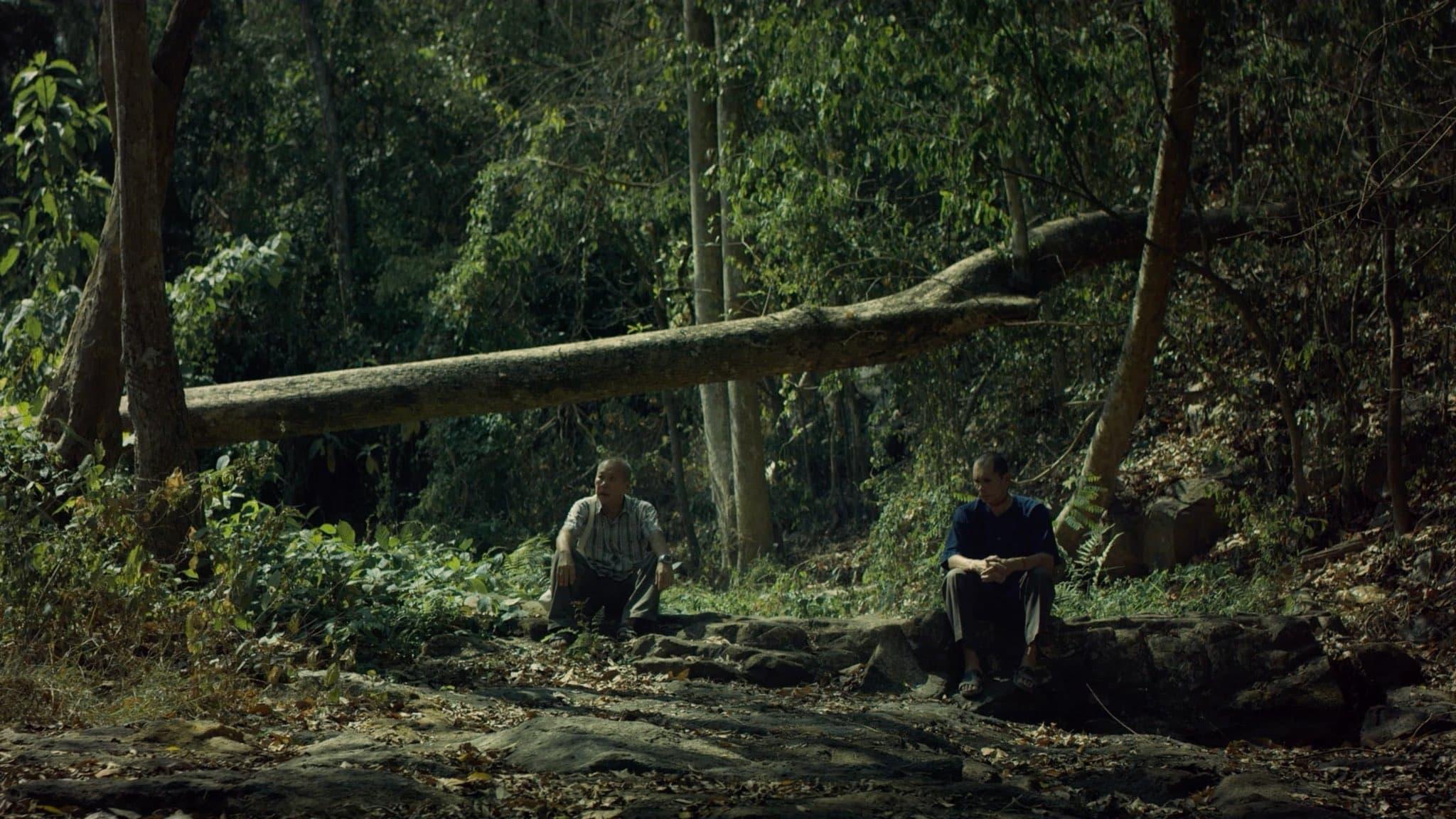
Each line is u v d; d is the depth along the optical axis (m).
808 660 7.60
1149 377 11.02
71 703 5.32
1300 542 11.00
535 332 20.70
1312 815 4.61
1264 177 11.70
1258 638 7.29
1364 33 10.16
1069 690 7.30
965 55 10.34
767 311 13.77
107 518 6.50
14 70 17.64
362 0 21.58
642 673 7.41
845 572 14.61
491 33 19.30
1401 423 10.77
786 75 11.90
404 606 7.75
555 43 19.77
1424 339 11.35
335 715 5.54
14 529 6.27
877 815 4.11
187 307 14.56
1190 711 7.17
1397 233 10.56
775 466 18.80
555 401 10.28
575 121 18.41
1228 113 11.91
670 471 20.45
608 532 8.18
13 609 6.00
